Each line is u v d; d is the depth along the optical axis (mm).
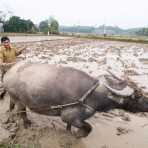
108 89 4555
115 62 16328
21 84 5125
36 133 5523
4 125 5820
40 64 5312
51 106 4965
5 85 5504
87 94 4645
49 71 5000
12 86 5289
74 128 5789
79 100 4676
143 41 45750
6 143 4965
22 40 36812
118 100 4590
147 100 4629
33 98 5020
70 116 4805
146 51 26594
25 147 4922
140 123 6355
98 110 4848
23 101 5281
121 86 4539
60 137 5395
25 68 5281
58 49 24734
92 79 4820
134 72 12328
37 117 6324
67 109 4824
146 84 9789
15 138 5246
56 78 4871
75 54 20438
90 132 5488
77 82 4766
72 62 15469
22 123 5953
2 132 5473
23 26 75438
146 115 6848
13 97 5508
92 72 12266
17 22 74125
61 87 4785
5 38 6566
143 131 5934
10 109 6230
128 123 6324
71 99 4742
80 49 26078
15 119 6098
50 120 6188
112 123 6270
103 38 55750
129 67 14180
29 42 33156
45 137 5375
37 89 4918
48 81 4875
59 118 6316
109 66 14281
